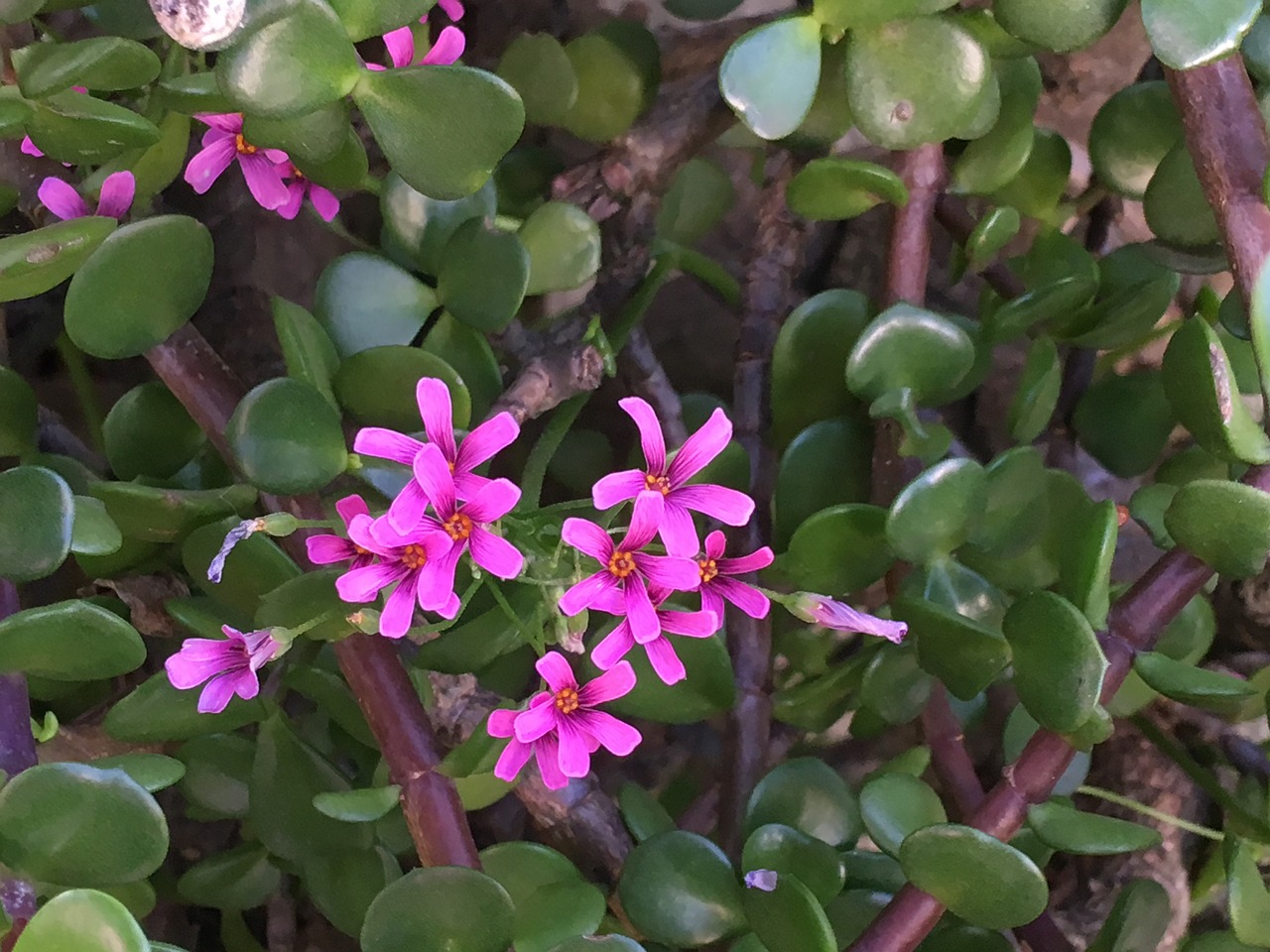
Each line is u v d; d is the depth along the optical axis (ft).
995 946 0.67
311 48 0.52
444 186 0.56
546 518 0.64
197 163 0.66
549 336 0.78
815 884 0.63
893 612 0.65
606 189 0.78
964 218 0.73
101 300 0.59
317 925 0.87
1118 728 0.88
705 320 0.98
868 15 0.57
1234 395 0.57
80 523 0.58
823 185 0.66
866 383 0.66
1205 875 0.86
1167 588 0.60
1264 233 0.57
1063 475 0.71
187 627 0.73
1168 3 0.54
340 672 0.74
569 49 0.76
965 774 0.72
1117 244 0.93
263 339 0.88
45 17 0.81
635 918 0.63
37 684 0.73
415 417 0.66
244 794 0.74
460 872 0.56
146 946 0.47
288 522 0.58
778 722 0.89
